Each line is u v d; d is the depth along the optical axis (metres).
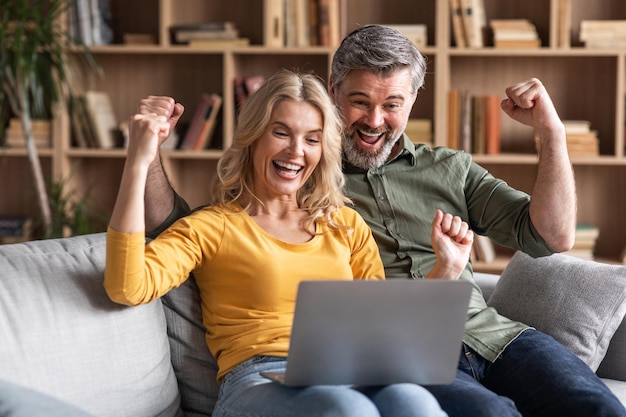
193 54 4.77
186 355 2.30
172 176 4.59
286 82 2.28
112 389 2.06
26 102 4.17
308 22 4.43
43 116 4.60
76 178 4.76
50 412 1.64
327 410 1.79
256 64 4.73
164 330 2.28
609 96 4.59
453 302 1.88
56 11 4.34
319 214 2.33
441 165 2.66
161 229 2.40
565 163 2.43
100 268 2.17
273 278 2.19
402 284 1.82
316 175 2.37
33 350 1.95
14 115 4.73
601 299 2.58
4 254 2.07
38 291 2.03
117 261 2.00
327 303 1.80
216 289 2.23
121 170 4.86
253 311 2.19
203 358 2.30
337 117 2.37
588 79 4.61
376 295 1.82
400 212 2.60
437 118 4.38
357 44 2.55
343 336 1.85
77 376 2.00
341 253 2.32
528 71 4.64
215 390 2.30
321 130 2.30
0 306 1.95
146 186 2.34
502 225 2.59
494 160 4.38
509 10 4.58
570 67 4.61
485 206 2.64
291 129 2.26
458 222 2.30
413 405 1.82
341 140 2.57
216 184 2.34
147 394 2.13
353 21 4.69
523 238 2.54
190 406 2.31
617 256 4.60
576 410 2.09
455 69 4.69
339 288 1.79
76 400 1.99
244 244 2.21
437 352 1.93
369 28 2.60
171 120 2.31
